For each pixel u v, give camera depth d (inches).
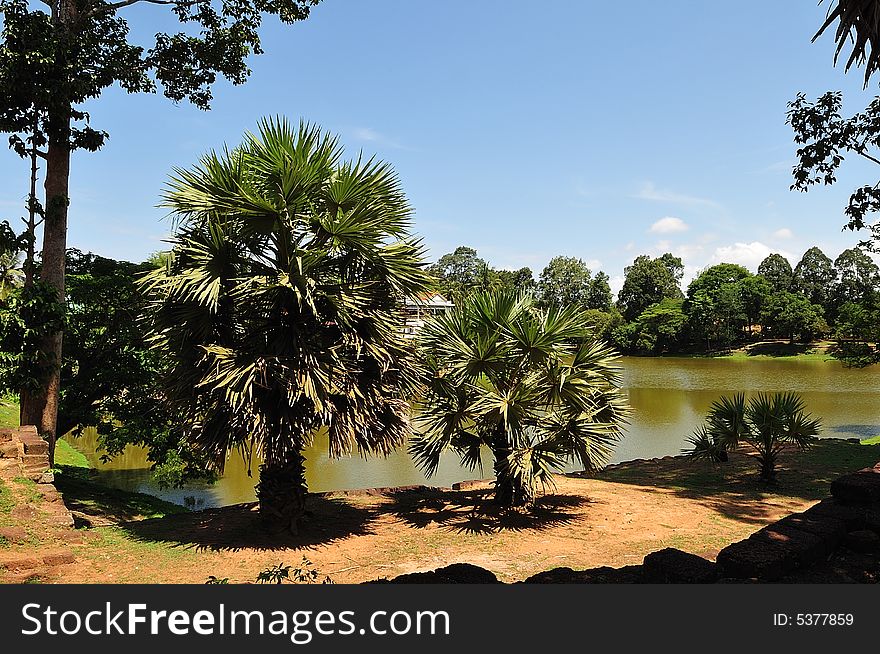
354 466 642.2
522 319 322.3
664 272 2997.0
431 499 362.3
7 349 361.7
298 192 280.8
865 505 158.6
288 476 293.1
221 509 344.8
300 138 286.5
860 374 1572.3
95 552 242.7
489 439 335.9
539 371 323.9
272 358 264.5
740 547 124.6
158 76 478.6
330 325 289.0
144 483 620.1
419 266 304.3
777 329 2372.0
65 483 442.3
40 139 409.7
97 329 474.9
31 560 214.8
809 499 331.3
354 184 290.8
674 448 673.0
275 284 268.2
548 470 312.7
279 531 286.5
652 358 2421.3
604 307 2972.4
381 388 299.0
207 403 278.5
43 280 398.3
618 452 653.3
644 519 299.0
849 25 153.3
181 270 280.4
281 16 474.6
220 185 275.4
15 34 358.0
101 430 492.7
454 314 337.7
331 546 268.2
